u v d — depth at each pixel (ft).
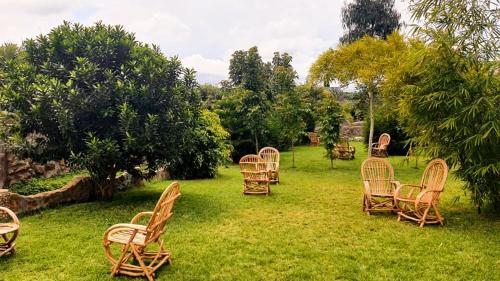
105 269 12.56
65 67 20.22
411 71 20.71
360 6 69.97
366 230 16.80
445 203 22.07
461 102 17.34
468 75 18.39
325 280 11.70
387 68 32.60
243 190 25.63
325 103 40.29
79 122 19.84
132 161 22.04
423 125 19.52
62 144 20.03
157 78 20.47
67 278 11.93
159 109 20.83
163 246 13.41
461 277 11.78
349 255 13.69
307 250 14.24
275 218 19.01
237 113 45.39
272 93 50.90
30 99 18.66
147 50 21.62
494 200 19.25
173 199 12.15
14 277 12.01
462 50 18.29
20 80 18.72
